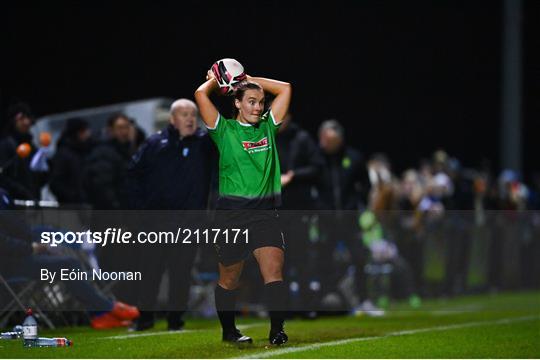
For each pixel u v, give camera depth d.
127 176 29.22
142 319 28.94
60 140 35.75
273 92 23.33
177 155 28.55
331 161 39.00
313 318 36.53
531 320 34.88
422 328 30.44
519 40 64.44
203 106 22.47
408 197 50.16
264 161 22.44
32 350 22.34
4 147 31.06
